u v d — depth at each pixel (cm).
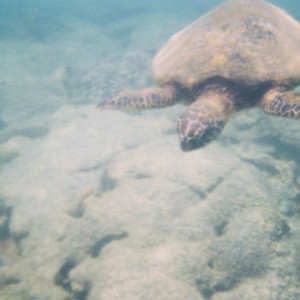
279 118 249
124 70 364
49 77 392
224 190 183
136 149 228
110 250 157
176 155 211
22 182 219
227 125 261
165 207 173
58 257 161
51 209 193
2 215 201
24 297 146
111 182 200
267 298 142
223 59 127
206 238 160
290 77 124
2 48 508
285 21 143
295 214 191
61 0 1062
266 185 199
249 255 153
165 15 682
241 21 132
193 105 123
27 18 683
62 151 246
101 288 144
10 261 170
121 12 774
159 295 139
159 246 156
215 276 148
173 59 140
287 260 153
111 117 288
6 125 320
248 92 128
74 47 517
